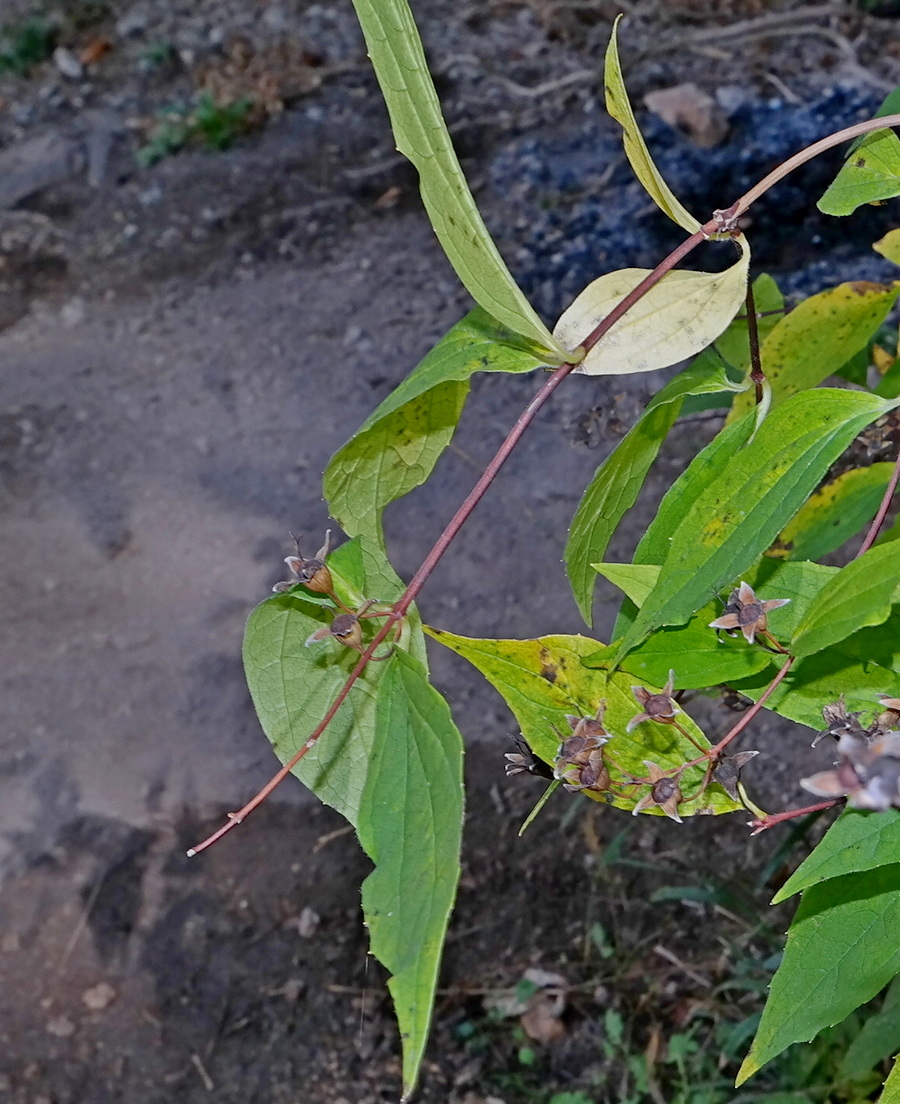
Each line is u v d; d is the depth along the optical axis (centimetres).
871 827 72
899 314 260
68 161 532
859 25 459
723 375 94
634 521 328
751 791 269
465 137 472
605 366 84
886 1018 150
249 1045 264
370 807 68
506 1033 259
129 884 293
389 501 98
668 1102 239
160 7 600
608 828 285
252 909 286
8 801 312
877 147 90
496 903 279
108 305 463
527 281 403
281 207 486
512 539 345
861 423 75
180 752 317
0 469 401
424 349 415
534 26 518
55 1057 264
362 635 81
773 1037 83
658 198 85
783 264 363
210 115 520
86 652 344
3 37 602
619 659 78
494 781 299
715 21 485
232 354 429
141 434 406
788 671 83
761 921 241
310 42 554
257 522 371
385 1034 263
